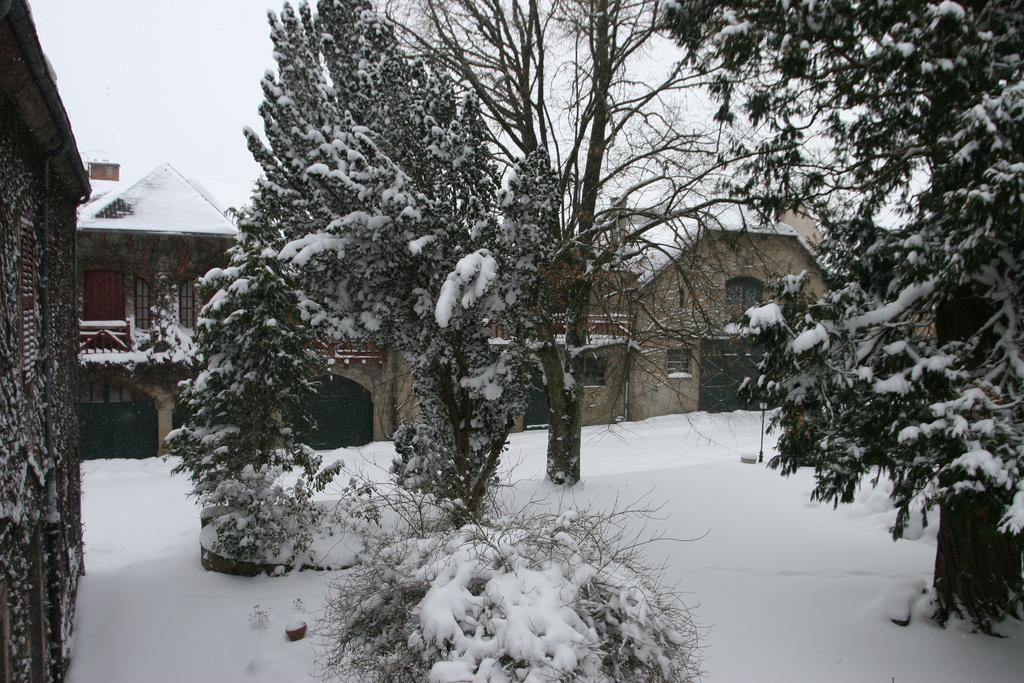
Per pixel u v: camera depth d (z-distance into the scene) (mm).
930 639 9391
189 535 15336
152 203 24609
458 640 5359
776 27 9117
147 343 24000
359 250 10750
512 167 12078
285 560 11961
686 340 20672
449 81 12547
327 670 8141
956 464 7316
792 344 8281
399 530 8086
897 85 8938
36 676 7203
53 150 7832
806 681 8375
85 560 13758
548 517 7172
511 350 12391
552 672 5062
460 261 10281
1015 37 8258
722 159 15047
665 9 9898
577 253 15508
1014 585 8938
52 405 8211
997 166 7059
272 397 12758
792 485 17406
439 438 13164
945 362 7961
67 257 10953
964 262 7496
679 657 6297
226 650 9336
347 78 11836
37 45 5383
